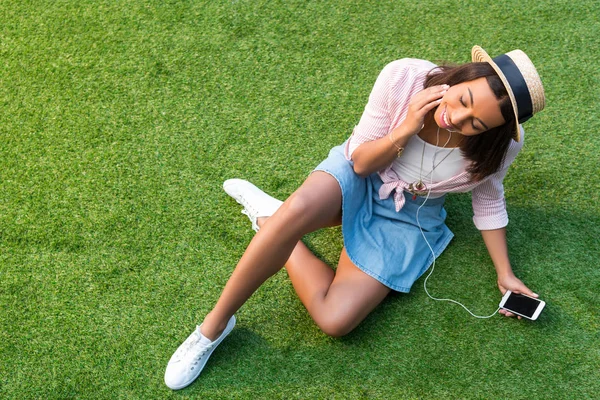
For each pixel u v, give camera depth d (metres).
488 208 2.26
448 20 3.10
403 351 2.22
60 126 2.81
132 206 2.57
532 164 2.66
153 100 2.89
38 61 3.03
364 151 1.99
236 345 2.23
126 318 2.29
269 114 2.82
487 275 2.40
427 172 2.06
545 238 2.47
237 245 2.47
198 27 3.13
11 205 2.58
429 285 2.37
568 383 2.14
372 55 2.99
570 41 2.99
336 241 2.51
